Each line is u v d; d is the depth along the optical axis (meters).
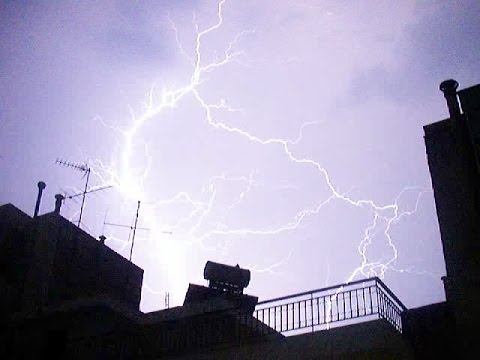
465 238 13.30
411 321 13.79
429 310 13.68
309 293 14.41
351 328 13.05
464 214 13.56
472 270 12.89
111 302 18.53
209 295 18.61
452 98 14.94
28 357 18.11
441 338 13.19
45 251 20.64
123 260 23.73
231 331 15.41
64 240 21.19
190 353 15.16
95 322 18.41
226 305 16.44
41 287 19.75
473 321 12.39
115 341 16.88
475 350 12.12
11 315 18.98
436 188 14.25
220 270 19.16
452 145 14.55
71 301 18.58
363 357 12.90
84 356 17.09
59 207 23.06
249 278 19.16
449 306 13.37
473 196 13.59
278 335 14.69
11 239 21.05
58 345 18.14
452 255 13.30
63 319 18.66
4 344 18.55
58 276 20.33
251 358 14.07
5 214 21.39
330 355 13.06
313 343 13.41
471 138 13.48
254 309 15.66
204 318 16.02
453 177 14.12
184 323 16.22
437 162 14.56
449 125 14.85
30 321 18.70
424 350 13.28
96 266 22.09
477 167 13.71
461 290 12.84
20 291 19.91
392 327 12.92
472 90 13.97
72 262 21.14
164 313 17.36
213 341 15.43
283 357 13.62
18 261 20.73
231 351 14.46
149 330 16.55
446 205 13.91
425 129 15.20
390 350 12.55
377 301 13.08
